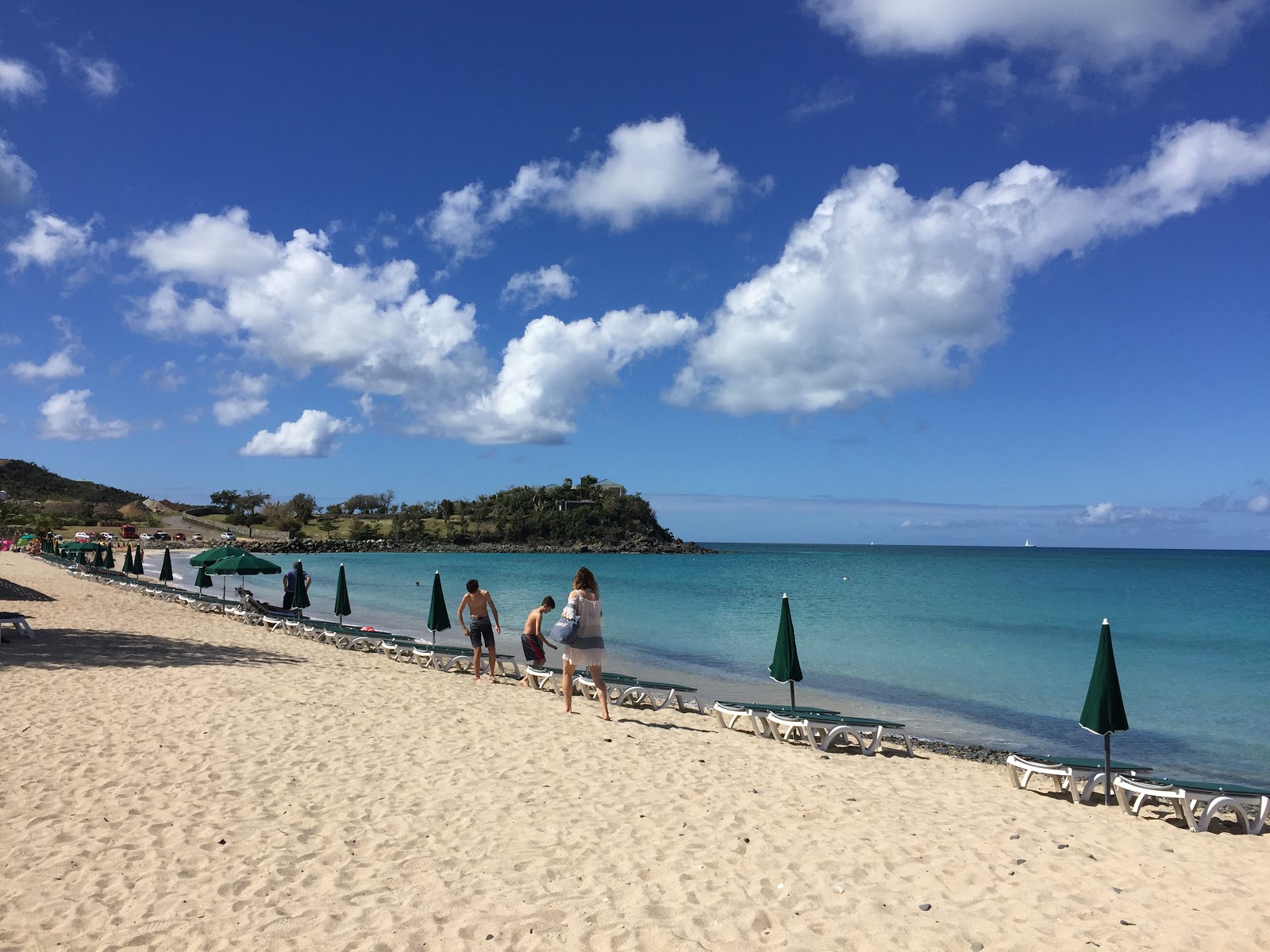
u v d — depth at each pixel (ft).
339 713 30.37
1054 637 79.92
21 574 108.06
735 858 17.62
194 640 50.16
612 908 14.80
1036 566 288.30
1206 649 72.95
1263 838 22.12
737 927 14.20
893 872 17.29
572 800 21.25
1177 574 224.74
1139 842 20.89
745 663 62.08
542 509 540.52
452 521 539.70
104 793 20.03
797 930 14.20
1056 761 26.91
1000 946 13.88
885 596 137.28
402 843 17.70
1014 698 49.67
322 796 20.65
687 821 20.01
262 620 67.10
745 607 113.50
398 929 13.64
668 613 103.50
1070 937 14.39
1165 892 17.02
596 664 33.86
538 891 15.44
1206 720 44.45
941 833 20.33
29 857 16.05
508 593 132.67
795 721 31.78
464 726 29.71
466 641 69.00
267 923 13.73
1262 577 206.18
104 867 15.72
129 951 12.64
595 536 519.19
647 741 29.43
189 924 13.57
